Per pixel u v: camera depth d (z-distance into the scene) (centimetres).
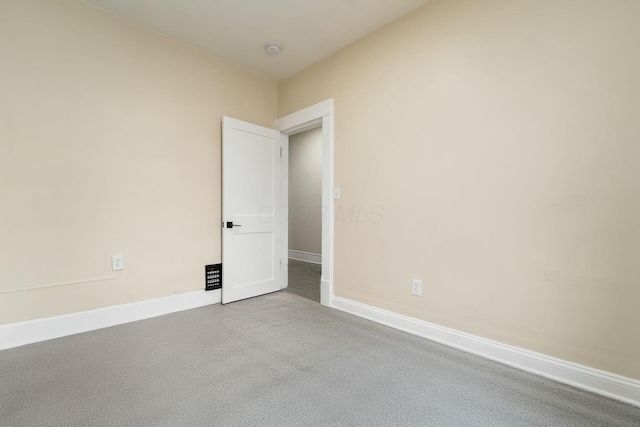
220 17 223
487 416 124
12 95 180
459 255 189
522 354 164
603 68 139
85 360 168
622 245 136
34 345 185
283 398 135
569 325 150
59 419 119
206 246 275
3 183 178
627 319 135
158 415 122
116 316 222
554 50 152
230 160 281
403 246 219
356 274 252
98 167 212
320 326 225
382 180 232
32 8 186
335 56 271
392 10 213
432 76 201
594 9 141
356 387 145
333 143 271
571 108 148
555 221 153
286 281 344
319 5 209
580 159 146
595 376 142
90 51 208
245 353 179
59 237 197
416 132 210
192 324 226
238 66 298
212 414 124
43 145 190
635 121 132
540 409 129
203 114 272
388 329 221
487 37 175
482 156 178
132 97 228
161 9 214
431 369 162
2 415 121
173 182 252
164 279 248
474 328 183
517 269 166
